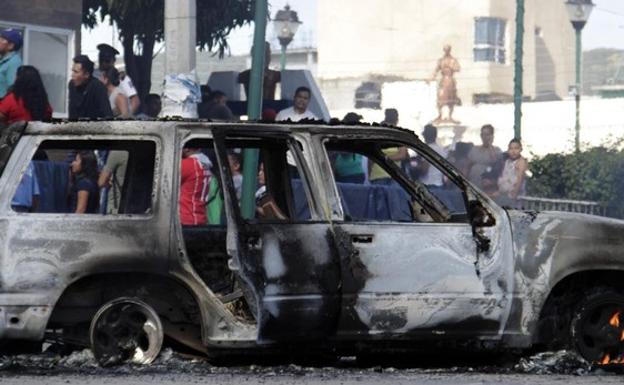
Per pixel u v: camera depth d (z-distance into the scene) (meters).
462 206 29.62
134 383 15.67
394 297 17.73
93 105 29.39
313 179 17.94
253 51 28.84
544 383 16.33
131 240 17.33
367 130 18.38
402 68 146.50
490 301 17.98
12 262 17.05
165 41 29.28
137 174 19.28
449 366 19.44
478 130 118.62
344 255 17.62
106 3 58.56
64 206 23.05
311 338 17.58
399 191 27.66
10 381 15.84
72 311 17.53
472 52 142.62
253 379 16.23
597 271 18.67
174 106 29.09
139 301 17.56
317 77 150.62
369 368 18.44
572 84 148.75
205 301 17.39
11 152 17.55
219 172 17.67
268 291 17.28
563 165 52.88
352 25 148.88
